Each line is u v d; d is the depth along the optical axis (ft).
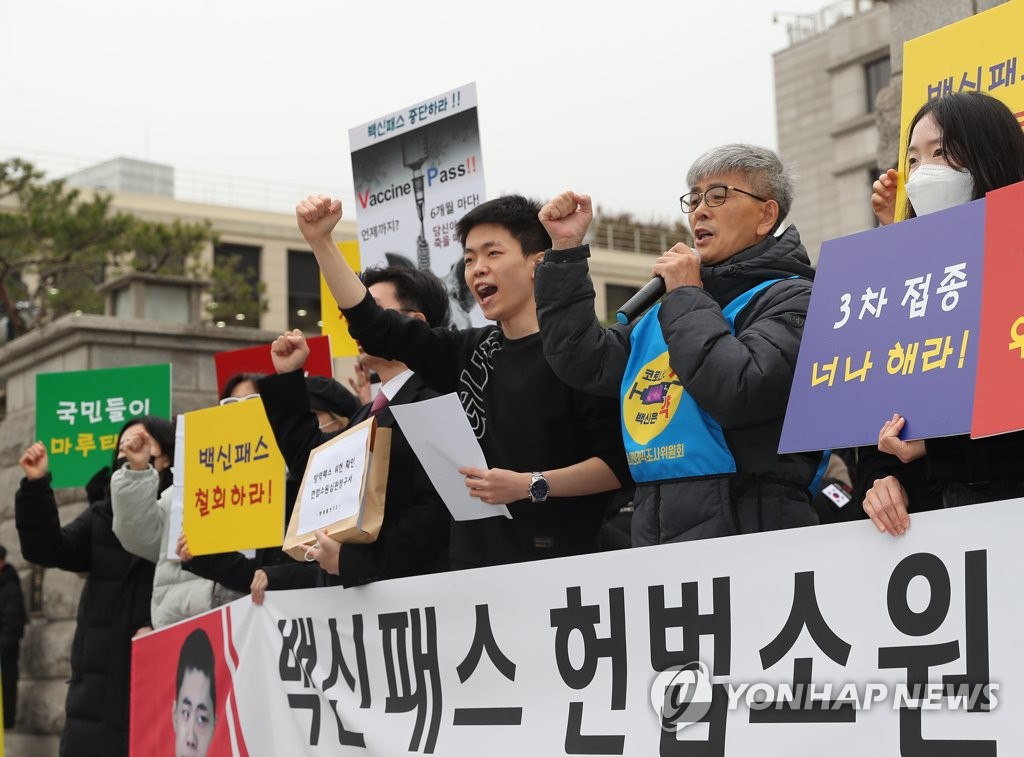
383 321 11.27
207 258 105.70
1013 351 6.39
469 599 9.51
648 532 8.95
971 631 6.31
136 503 15.58
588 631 8.50
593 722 8.38
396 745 10.08
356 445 10.73
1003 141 8.00
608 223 103.60
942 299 6.86
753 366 8.22
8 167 66.08
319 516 11.00
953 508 6.45
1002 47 10.23
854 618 6.88
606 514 11.13
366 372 16.55
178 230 70.03
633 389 9.24
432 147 15.69
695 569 7.79
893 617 6.68
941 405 6.68
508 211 10.79
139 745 14.66
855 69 94.07
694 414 8.69
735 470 8.58
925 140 8.23
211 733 13.03
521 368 10.59
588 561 8.53
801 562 7.19
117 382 22.20
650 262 103.24
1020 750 6.03
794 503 8.61
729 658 7.54
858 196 93.40
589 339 9.64
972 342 6.64
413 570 11.12
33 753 28.66
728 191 9.52
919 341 6.90
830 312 7.41
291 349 12.34
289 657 11.78
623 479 10.17
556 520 10.27
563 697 8.64
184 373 29.48
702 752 7.61
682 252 9.09
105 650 17.16
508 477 9.70
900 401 6.89
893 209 10.56
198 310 33.47
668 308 8.80
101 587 17.35
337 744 10.91
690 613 7.80
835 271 7.47
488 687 9.27
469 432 9.69
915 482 7.63
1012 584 6.15
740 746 7.39
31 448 17.19
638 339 9.45
